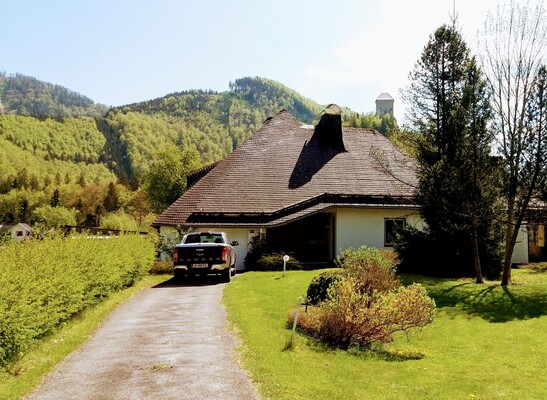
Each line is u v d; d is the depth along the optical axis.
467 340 12.09
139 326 11.19
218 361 8.32
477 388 7.99
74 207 123.69
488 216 20.22
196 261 19.02
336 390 7.12
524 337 12.19
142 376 7.58
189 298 15.23
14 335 7.66
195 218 25.77
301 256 27.50
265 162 29.56
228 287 17.44
